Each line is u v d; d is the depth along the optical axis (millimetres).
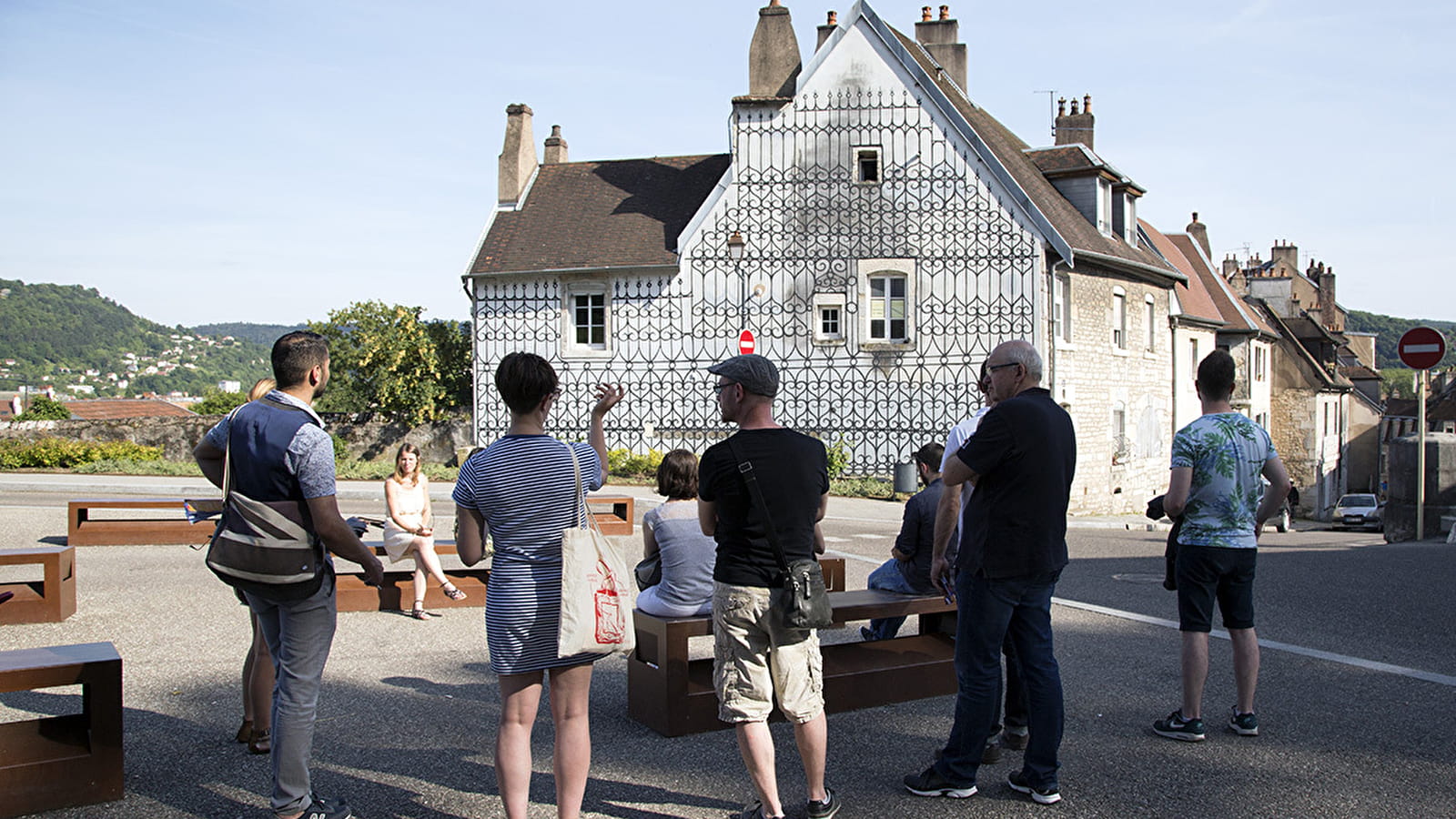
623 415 24156
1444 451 15156
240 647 7297
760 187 23438
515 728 4121
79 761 4508
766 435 4352
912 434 22875
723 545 4340
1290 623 8430
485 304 24953
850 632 8203
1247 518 5406
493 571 4172
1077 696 6309
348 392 26734
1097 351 25203
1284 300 50469
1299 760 5203
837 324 23250
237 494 4238
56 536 12602
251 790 4746
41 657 4598
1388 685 6539
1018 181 23672
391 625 8180
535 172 27828
